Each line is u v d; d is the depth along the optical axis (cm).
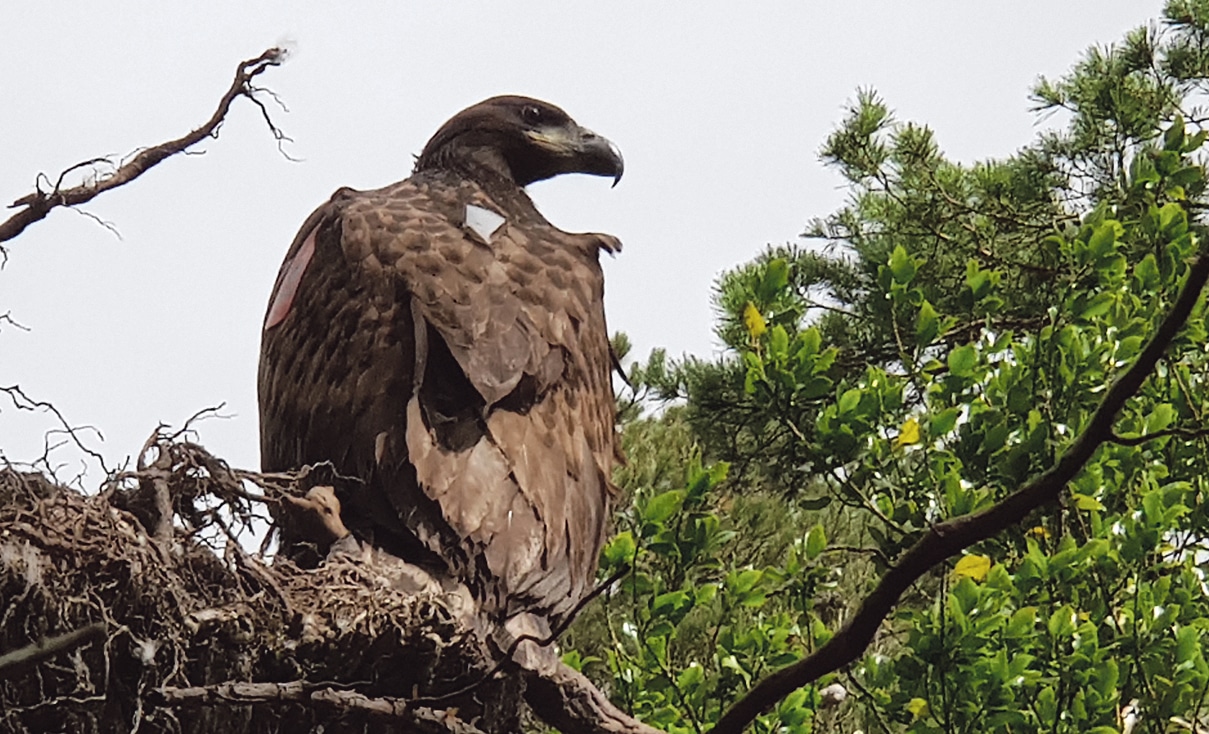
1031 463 1038
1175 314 714
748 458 1969
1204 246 751
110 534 669
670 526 1016
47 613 651
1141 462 1073
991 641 1002
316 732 716
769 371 1038
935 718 986
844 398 1041
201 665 694
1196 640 1023
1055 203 2286
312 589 739
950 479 1017
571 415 947
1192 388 1149
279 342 984
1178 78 2300
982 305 1148
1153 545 1030
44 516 665
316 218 1038
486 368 914
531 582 850
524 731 820
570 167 1191
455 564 841
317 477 905
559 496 901
